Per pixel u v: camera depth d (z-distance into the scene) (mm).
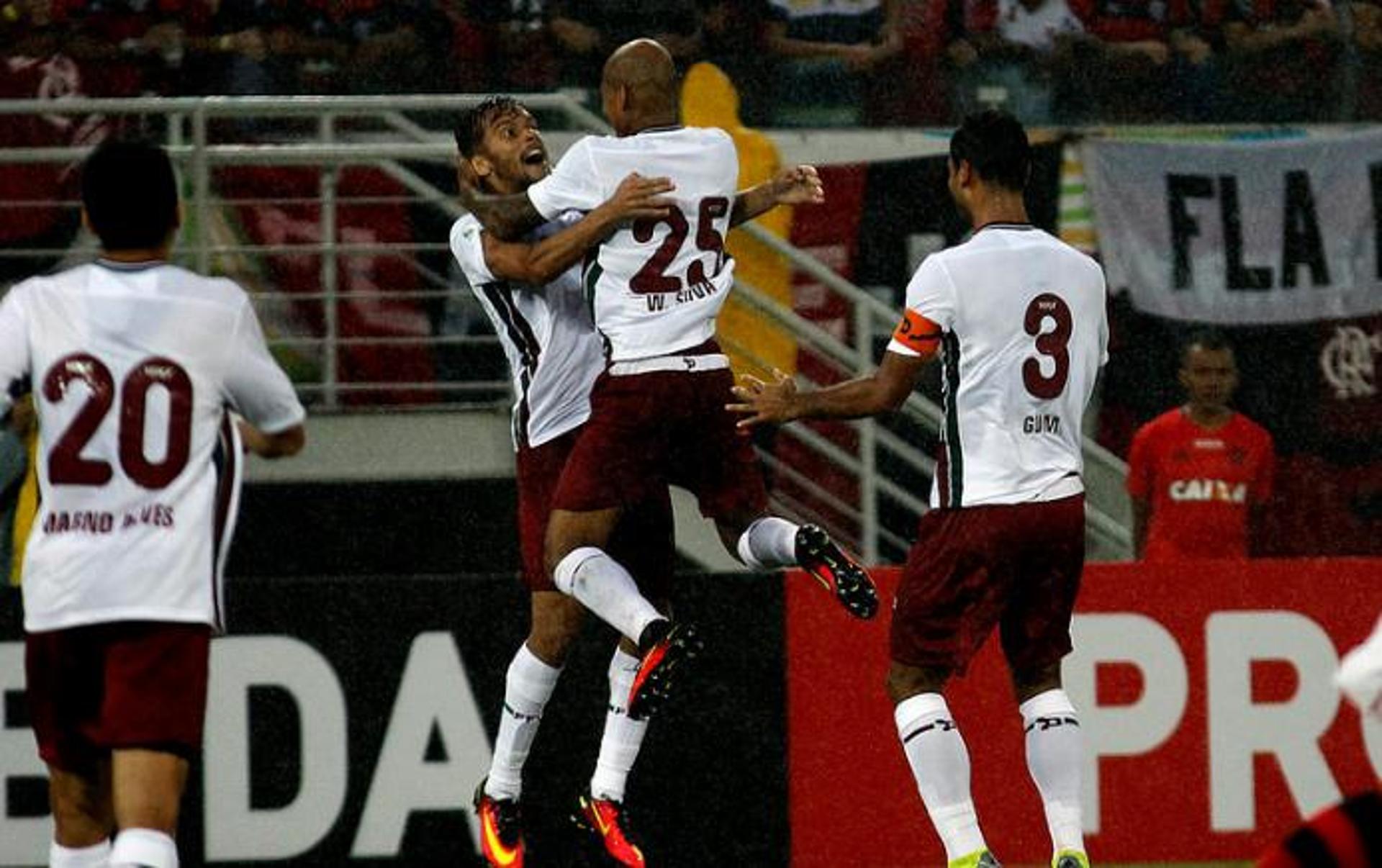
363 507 31828
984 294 18984
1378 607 23469
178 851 22469
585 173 19516
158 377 16078
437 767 22828
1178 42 35344
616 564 19688
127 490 15992
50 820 22234
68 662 16297
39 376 16078
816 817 23062
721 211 19875
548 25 34500
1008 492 19016
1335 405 33312
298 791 22672
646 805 22984
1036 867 23125
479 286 20906
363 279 31688
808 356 31281
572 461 19875
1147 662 23391
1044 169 33000
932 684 19734
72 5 33750
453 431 30844
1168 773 23328
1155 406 33062
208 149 29734
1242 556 29984
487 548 32000
